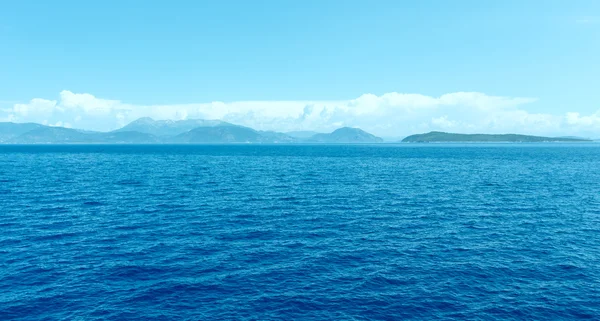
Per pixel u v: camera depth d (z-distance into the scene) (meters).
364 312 19.78
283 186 64.50
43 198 52.09
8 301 20.69
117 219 39.59
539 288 22.53
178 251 28.89
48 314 19.44
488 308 20.20
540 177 78.00
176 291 21.98
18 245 30.36
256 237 32.81
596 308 20.20
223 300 20.98
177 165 115.19
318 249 29.52
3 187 62.38
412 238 32.59
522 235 33.53
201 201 50.03
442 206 46.78
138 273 24.56
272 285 22.86
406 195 54.94
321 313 19.69
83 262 26.52
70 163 123.81
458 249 29.55
